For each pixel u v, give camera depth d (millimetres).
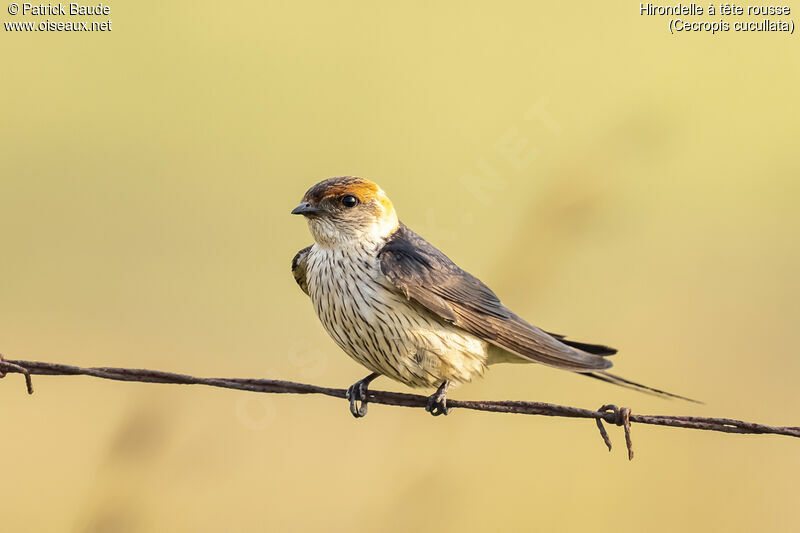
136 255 15258
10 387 11938
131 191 16766
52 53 20562
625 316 12031
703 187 16875
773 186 16859
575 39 20344
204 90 19344
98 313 13773
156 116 18719
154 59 20328
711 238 15078
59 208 16375
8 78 19828
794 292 13148
